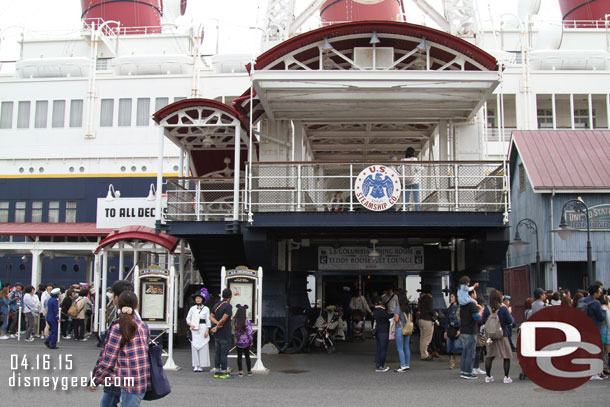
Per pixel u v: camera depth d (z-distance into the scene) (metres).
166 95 33.00
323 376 12.77
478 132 17.89
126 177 32.47
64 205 32.69
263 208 15.99
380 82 15.24
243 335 12.70
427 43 15.78
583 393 10.43
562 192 22.48
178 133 18.55
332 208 16.34
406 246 17.94
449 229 15.55
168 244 18.73
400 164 15.02
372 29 15.62
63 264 33.44
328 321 18.25
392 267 17.97
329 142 22.19
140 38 37.34
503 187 14.82
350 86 15.27
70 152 33.06
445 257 17.98
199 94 32.75
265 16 18.73
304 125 18.88
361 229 15.59
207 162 21.14
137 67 33.78
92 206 32.50
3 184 33.28
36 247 29.62
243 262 19.08
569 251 22.36
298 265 18.06
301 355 16.77
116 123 33.03
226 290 12.62
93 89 33.25
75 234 28.33
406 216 14.79
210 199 19.73
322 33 15.63
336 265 17.98
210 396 10.20
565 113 34.44
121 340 6.53
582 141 24.53
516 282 26.09
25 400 9.59
